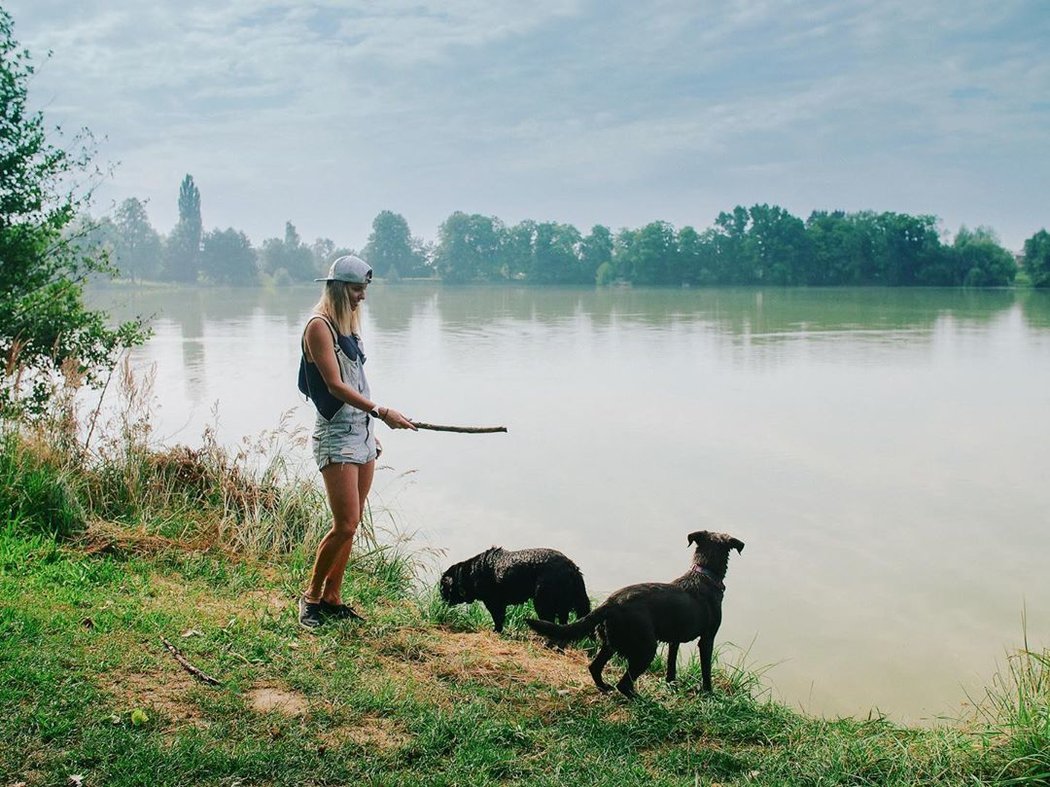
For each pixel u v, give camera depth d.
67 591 5.77
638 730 4.47
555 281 173.75
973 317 61.44
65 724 3.93
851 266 147.38
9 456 7.82
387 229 193.62
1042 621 9.33
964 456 17.31
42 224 13.55
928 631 9.09
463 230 177.88
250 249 173.00
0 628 4.90
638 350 38.31
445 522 12.58
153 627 5.25
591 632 4.88
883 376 29.20
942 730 4.52
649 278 157.25
